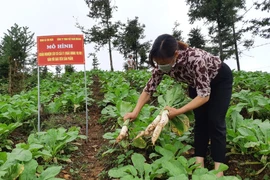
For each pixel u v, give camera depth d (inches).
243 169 122.7
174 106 126.9
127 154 131.0
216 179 87.5
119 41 1223.5
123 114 151.3
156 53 99.0
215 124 111.0
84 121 209.3
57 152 143.3
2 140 157.2
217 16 973.8
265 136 127.7
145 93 123.0
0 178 95.9
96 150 157.6
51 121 199.6
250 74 422.6
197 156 122.1
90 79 466.9
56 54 171.6
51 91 325.7
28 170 101.8
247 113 195.5
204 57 105.8
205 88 102.6
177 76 113.8
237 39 1065.5
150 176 103.8
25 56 476.4
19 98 278.5
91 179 124.5
